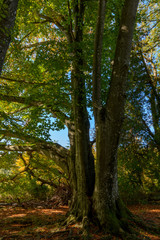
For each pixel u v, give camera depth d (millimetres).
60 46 6812
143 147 10445
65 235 5664
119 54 5246
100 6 4852
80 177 7105
